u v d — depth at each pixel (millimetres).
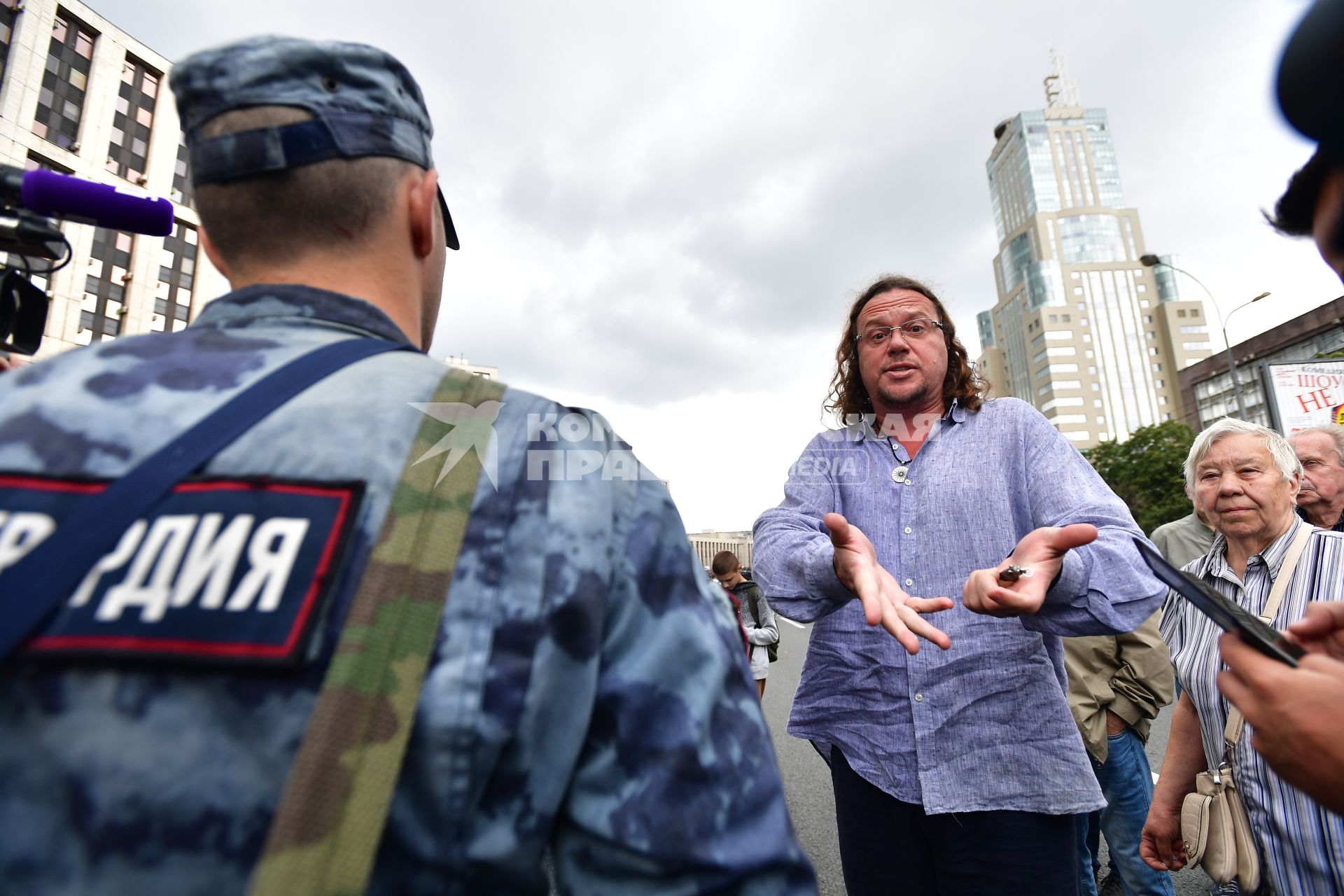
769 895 458
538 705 429
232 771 360
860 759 1356
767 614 4746
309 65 599
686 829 443
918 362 1478
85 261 30188
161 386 479
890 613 897
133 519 408
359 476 451
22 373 481
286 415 469
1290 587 1488
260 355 523
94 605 381
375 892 378
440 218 741
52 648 367
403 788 396
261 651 381
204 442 446
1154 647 2184
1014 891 1194
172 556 401
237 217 600
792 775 3752
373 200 615
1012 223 105562
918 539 1388
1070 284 89625
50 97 29328
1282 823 1279
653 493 573
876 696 1354
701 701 487
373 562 423
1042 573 890
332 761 365
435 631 423
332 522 427
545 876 460
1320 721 631
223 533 412
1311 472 2744
